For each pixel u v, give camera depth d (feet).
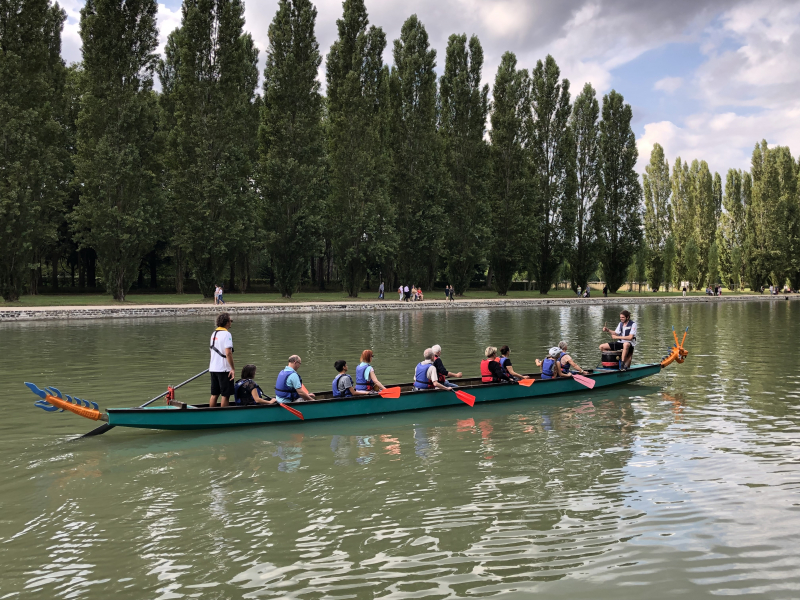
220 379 34.94
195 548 19.63
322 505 23.32
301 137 172.76
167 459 29.43
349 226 183.93
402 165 203.31
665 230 280.10
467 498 23.99
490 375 44.34
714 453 30.07
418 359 63.16
